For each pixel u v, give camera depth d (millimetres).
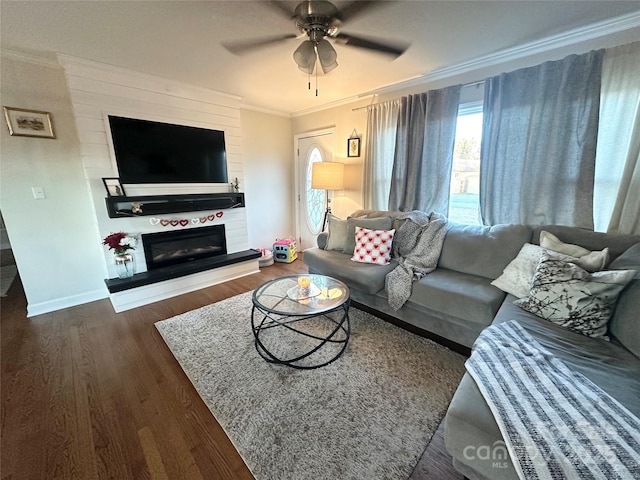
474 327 1884
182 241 3314
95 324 2436
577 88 1995
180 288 3094
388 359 1917
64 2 1571
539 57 2191
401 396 1585
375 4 1620
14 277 3641
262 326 2330
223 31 1911
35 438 1351
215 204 3400
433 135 2824
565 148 2088
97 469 1207
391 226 2910
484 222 2561
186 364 1887
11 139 2381
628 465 750
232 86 3105
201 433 1380
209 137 3334
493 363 1184
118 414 1491
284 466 1206
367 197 3557
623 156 1932
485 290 1949
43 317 2568
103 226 2703
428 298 2055
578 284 1480
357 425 1402
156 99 2869
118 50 2207
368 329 2316
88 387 1688
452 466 1196
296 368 1829
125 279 2746
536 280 1656
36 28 1863
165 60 2395
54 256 2688
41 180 2549
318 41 1729
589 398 977
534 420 898
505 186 2416
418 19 1793
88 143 2537
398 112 3049
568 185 2113
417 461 1219
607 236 1786
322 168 3580
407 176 3055
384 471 1176
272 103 3883
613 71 1894
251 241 4363
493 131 2385
